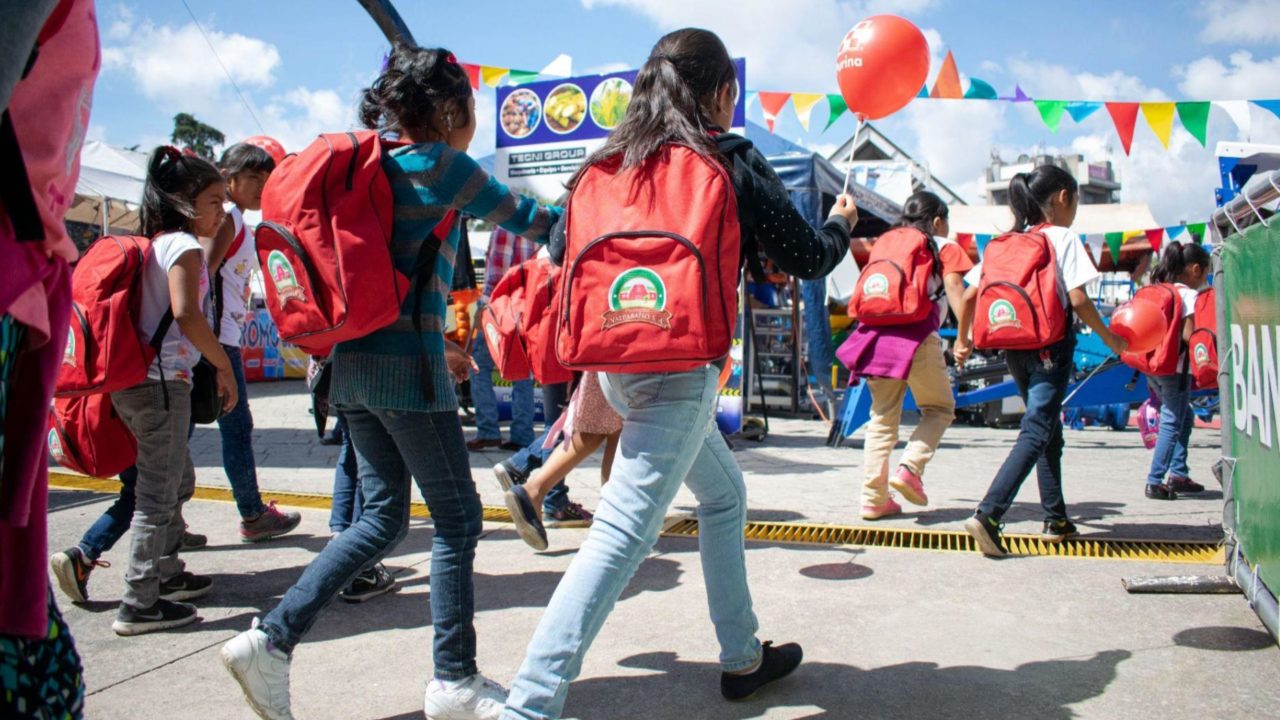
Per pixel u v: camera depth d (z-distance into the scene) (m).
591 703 2.41
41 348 1.11
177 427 3.02
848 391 7.84
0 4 0.93
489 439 7.43
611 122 7.49
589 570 1.96
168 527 3.30
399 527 2.32
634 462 2.02
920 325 4.44
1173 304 5.11
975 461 6.90
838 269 10.74
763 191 2.10
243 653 2.11
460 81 2.33
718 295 1.90
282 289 2.14
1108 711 2.30
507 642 2.88
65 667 1.22
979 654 2.70
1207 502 5.16
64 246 1.11
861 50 2.75
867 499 4.61
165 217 3.00
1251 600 2.77
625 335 1.89
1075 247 3.75
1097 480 6.03
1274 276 2.57
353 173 2.15
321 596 2.21
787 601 3.22
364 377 2.21
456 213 2.34
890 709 2.34
